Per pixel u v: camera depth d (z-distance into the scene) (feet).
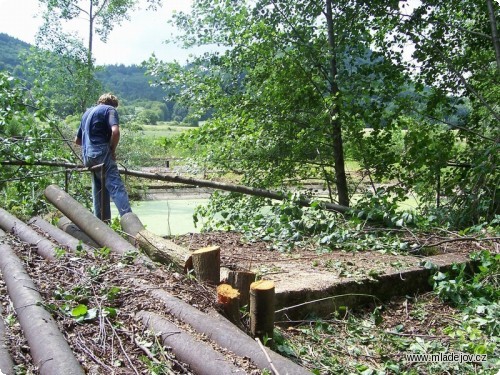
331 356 15.46
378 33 34.86
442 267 21.42
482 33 34.14
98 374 11.13
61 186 33.76
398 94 34.65
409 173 33.14
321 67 33.73
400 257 22.95
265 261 21.84
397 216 26.30
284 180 36.91
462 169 33.50
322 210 27.76
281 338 15.47
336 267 20.90
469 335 16.78
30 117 31.53
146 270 16.62
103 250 18.17
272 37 33.27
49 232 22.61
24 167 32.58
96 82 61.72
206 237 26.40
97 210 27.02
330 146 35.22
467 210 29.68
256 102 33.45
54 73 59.82
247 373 11.35
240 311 15.21
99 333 12.87
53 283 15.53
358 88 32.48
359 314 18.71
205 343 12.50
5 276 16.39
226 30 34.60
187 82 34.91
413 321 18.58
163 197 56.85
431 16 34.63
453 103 35.65
